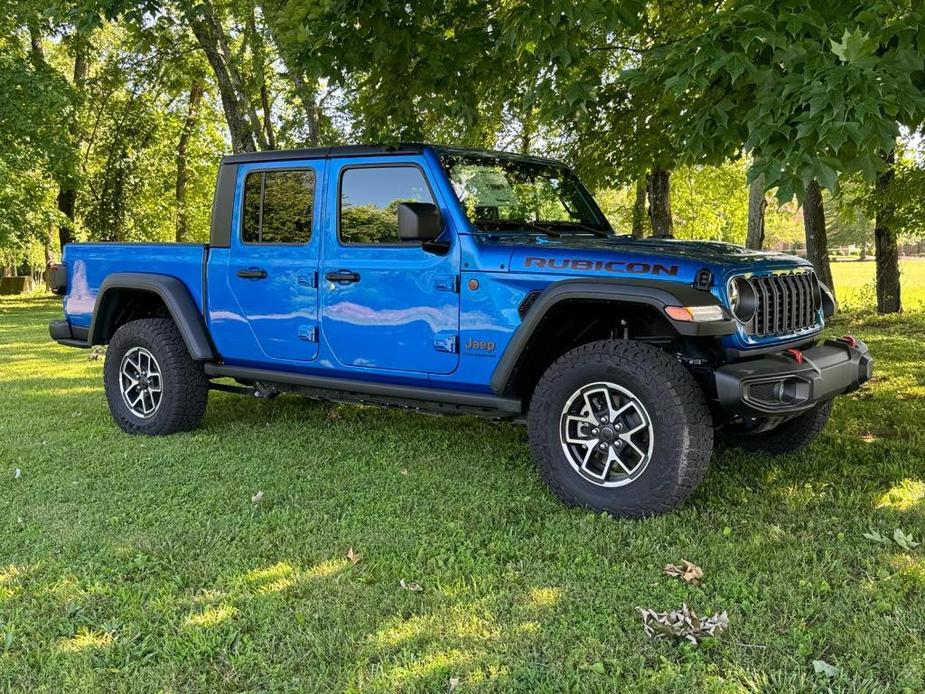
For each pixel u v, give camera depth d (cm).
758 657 240
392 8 487
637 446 361
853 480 408
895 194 1099
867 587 282
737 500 381
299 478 433
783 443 451
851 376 382
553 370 373
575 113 548
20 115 1806
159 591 290
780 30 357
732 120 404
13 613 274
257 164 483
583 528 344
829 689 221
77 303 582
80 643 255
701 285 343
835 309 439
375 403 455
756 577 292
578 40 480
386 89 547
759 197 1238
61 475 440
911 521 348
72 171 2050
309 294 458
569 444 374
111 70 1983
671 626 254
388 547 331
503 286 382
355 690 225
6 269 3594
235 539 343
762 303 365
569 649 246
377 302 429
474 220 412
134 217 2555
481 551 322
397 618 267
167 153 2539
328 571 307
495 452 483
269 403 639
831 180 315
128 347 544
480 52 548
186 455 481
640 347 354
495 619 266
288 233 470
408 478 429
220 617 270
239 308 493
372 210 434
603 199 2202
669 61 394
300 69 504
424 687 227
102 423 579
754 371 337
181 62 1753
